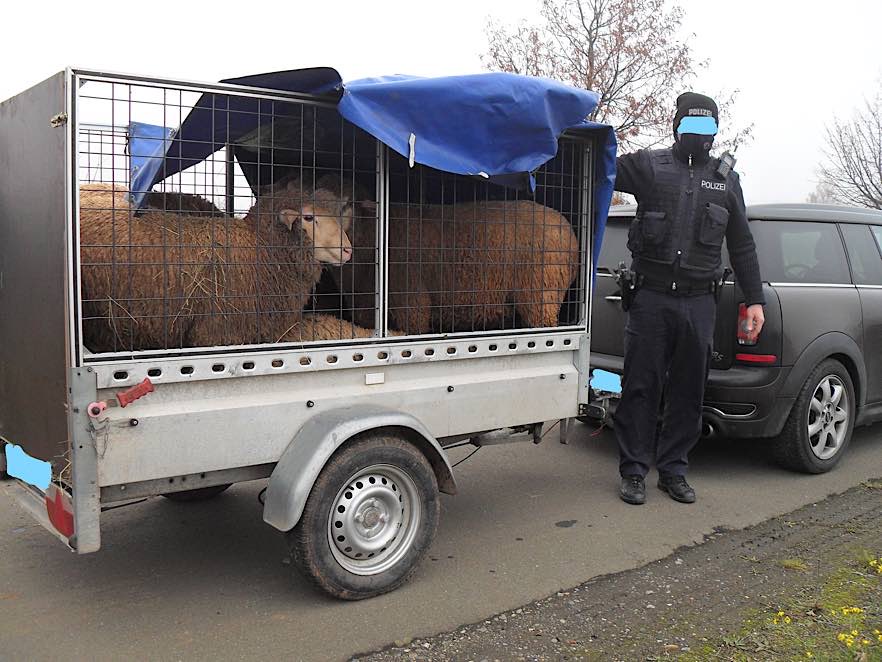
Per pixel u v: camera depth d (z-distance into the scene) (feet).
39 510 9.97
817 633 9.36
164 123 9.37
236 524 13.62
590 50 46.29
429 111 10.59
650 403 14.76
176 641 9.40
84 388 8.61
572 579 11.28
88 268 9.42
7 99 9.78
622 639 9.39
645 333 14.34
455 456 18.20
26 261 9.55
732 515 14.07
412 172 13.55
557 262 13.56
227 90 9.49
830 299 16.60
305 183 11.61
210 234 10.27
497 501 14.97
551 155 11.87
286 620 9.97
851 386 16.98
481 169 11.11
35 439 9.78
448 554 12.26
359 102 10.00
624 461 15.01
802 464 16.25
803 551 12.26
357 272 13.12
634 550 12.41
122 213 10.03
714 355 15.90
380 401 11.10
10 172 9.88
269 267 10.72
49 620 9.95
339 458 10.12
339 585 10.21
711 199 13.89
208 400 9.64
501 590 10.90
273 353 10.03
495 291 13.34
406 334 12.36
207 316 10.11
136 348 9.85
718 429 15.75
